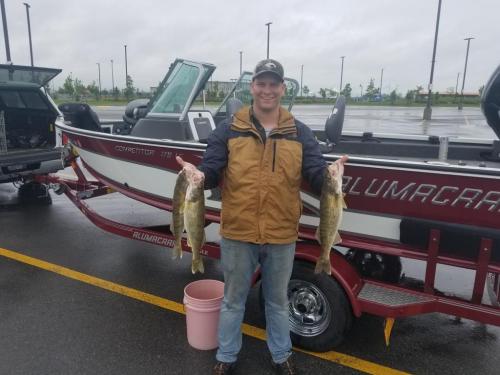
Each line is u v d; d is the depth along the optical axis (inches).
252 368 121.0
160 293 165.8
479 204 108.7
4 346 129.4
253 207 102.8
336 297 121.3
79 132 192.4
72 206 285.1
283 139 102.0
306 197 130.6
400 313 116.8
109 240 222.7
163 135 180.2
